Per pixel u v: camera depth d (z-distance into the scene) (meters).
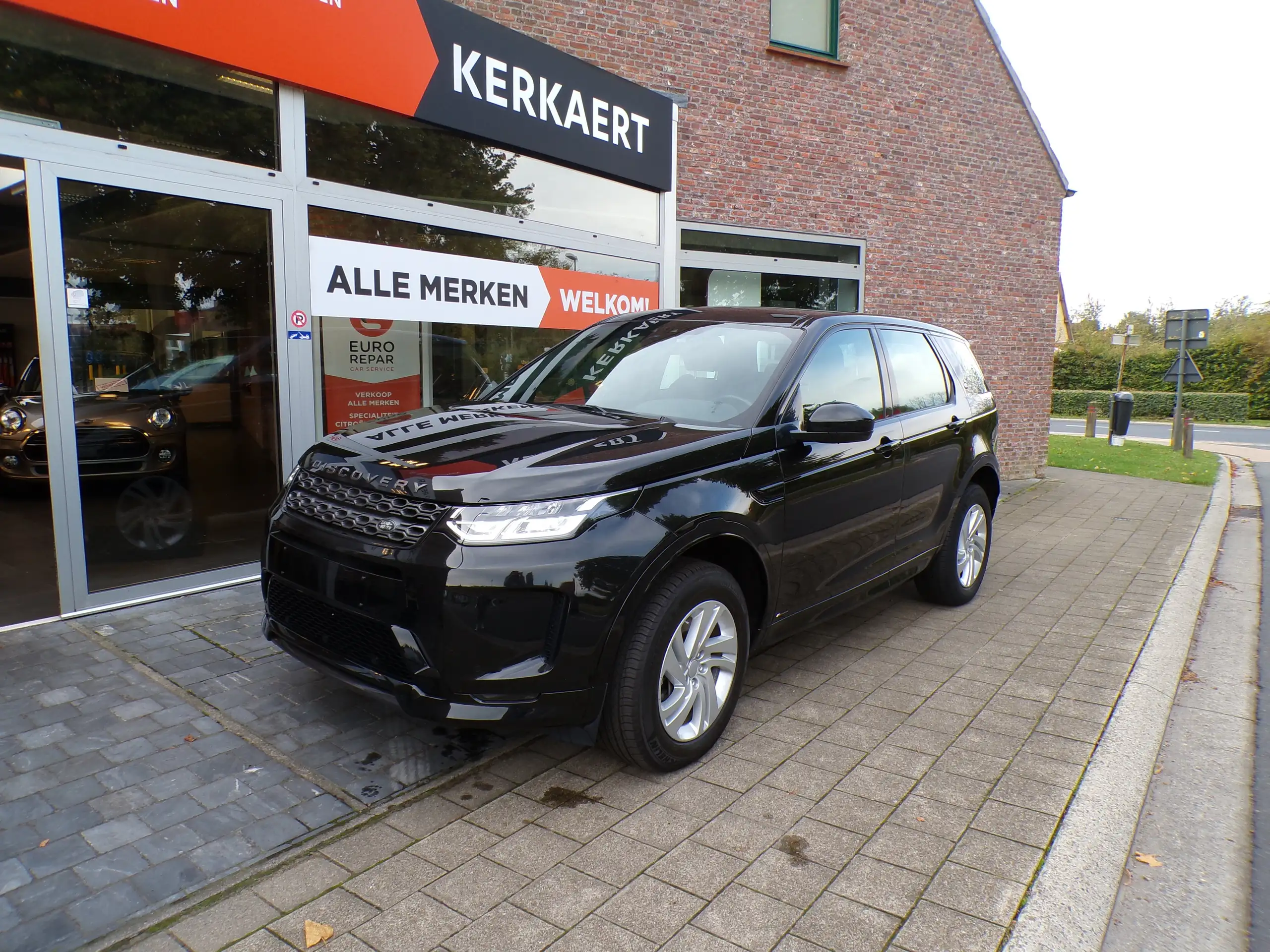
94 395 4.72
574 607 2.83
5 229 4.86
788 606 3.78
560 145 7.33
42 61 4.41
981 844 2.84
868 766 3.37
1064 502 10.38
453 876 2.60
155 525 5.02
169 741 3.33
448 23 6.25
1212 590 6.52
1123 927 2.53
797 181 9.96
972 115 11.30
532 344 7.45
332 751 3.32
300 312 5.55
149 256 4.90
